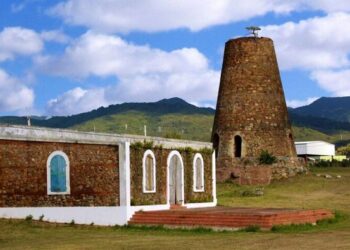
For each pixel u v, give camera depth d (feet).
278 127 199.82
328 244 77.05
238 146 200.95
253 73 200.13
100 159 107.24
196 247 75.56
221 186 191.11
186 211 110.42
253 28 203.10
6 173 106.01
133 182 108.88
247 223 98.68
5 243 82.64
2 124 105.91
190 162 129.08
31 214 106.01
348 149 438.40
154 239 85.81
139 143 111.14
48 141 106.93
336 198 155.94
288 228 97.25
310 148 309.63
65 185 106.93
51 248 76.38
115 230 99.50
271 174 193.57
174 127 609.83
